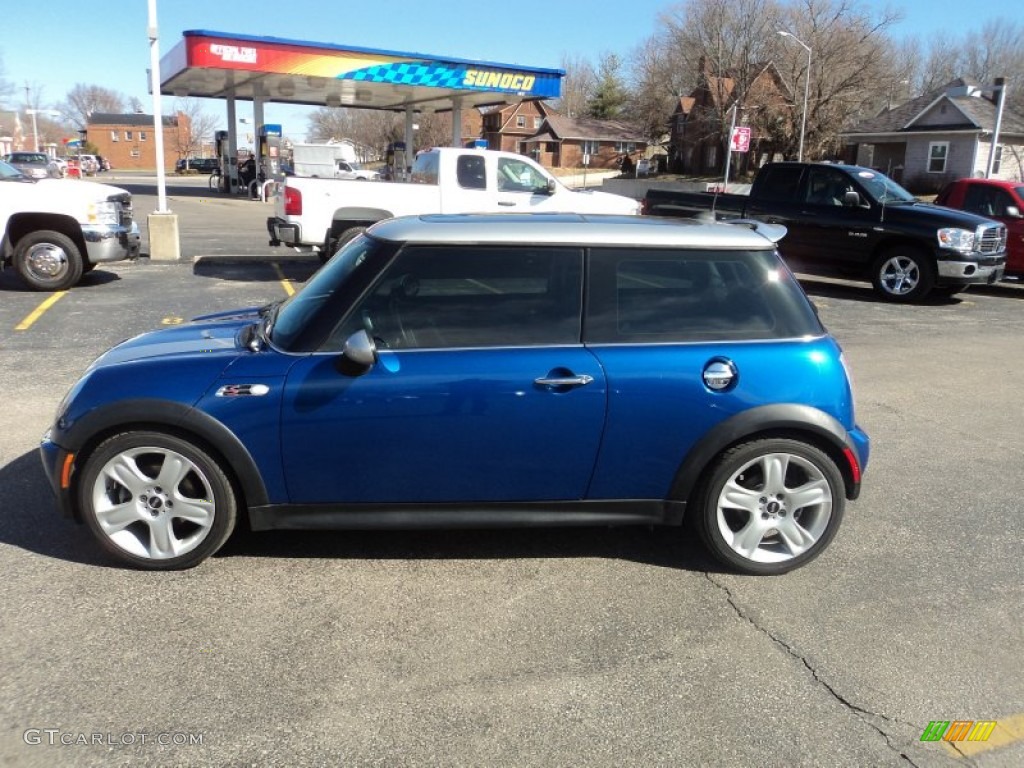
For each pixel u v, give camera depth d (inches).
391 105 1630.2
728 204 557.3
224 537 144.1
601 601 141.0
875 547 164.7
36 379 261.9
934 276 476.4
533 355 139.3
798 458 146.1
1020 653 129.0
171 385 136.5
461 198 490.0
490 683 117.6
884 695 117.8
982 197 567.5
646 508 147.1
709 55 2133.4
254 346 143.0
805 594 145.4
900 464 213.6
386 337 139.6
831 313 447.2
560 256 143.0
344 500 141.9
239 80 1263.5
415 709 111.7
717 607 140.1
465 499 143.6
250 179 1552.7
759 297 147.3
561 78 1225.4
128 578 142.7
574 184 2471.7
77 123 5098.4
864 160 1930.4
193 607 134.6
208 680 116.1
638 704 114.3
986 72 2839.6
